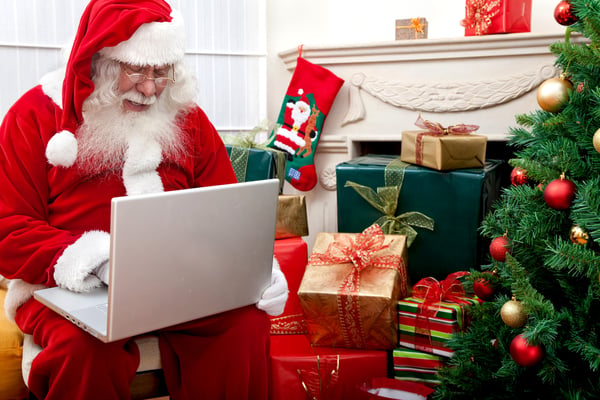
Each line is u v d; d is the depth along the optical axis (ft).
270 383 5.13
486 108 7.16
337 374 5.48
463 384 4.82
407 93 7.38
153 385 4.51
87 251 4.21
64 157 4.42
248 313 4.54
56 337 4.00
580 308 4.41
